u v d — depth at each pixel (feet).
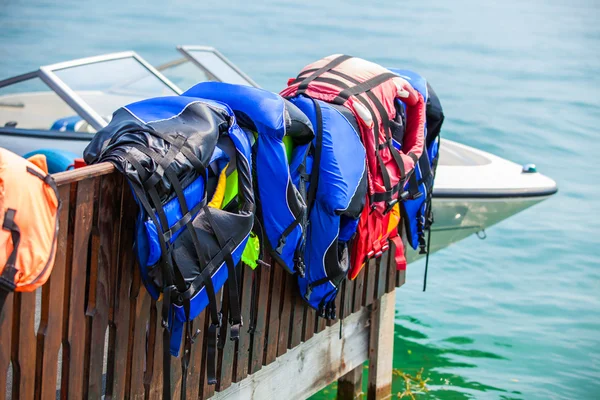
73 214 9.29
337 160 12.67
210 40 74.38
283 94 13.85
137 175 9.16
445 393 21.68
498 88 63.41
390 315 18.10
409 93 14.76
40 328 9.31
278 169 11.40
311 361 15.92
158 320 11.33
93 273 9.94
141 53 68.33
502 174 25.72
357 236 14.12
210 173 10.33
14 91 21.56
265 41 75.61
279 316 14.20
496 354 24.31
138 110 10.14
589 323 26.89
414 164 14.56
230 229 10.19
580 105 59.16
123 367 10.88
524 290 29.50
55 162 17.94
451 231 25.20
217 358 12.90
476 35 86.38
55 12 82.69
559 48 82.23
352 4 100.12
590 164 46.01
